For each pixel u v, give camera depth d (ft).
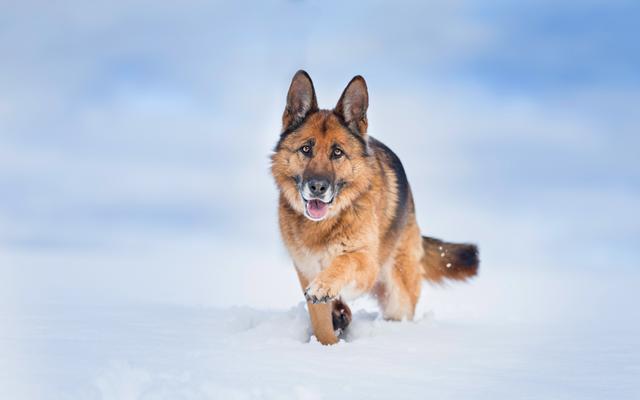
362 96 34.99
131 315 37.35
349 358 26.14
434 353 27.94
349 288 32.04
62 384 19.77
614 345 30.45
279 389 20.15
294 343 29.58
